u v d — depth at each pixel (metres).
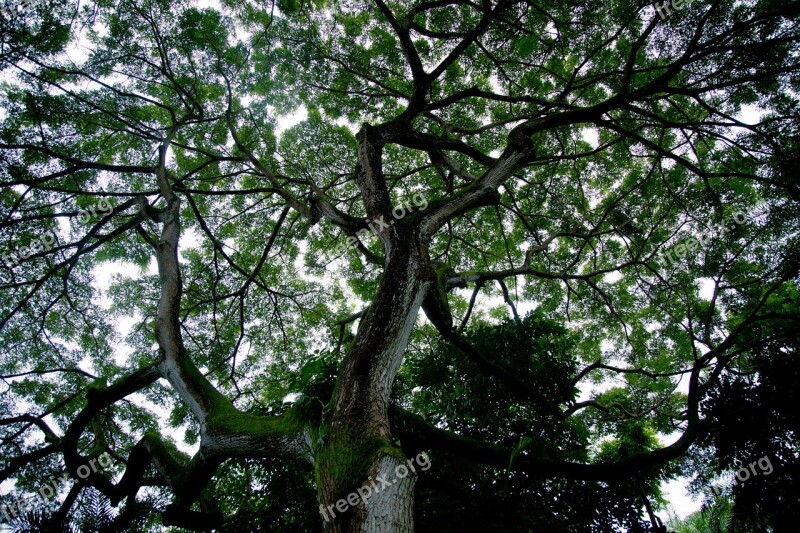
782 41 6.14
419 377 6.58
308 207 7.17
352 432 3.37
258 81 9.79
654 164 9.04
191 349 10.02
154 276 9.87
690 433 4.91
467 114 10.59
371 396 3.63
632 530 5.30
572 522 5.29
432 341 10.12
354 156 10.80
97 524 4.50
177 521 4.73
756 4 7.20
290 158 10.76
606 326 10.72
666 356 10.01
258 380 9.95
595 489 5.50
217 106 9.91
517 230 11.11
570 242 10.93
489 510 4.89
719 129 8.72
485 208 10.95
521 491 5.25
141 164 9.69
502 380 5.66
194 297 10.25
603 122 6.97
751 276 7.92
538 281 11.08
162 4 8.46
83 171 8.66
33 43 6.92
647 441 7.82
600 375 10.58
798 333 5.26
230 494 6.43
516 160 5.68
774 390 4.78
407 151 11.08
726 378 5.24
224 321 10.47
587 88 9.67
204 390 4.72
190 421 8.72
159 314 5.34
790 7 6.16
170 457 4.94
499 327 6.52
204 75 9.48
